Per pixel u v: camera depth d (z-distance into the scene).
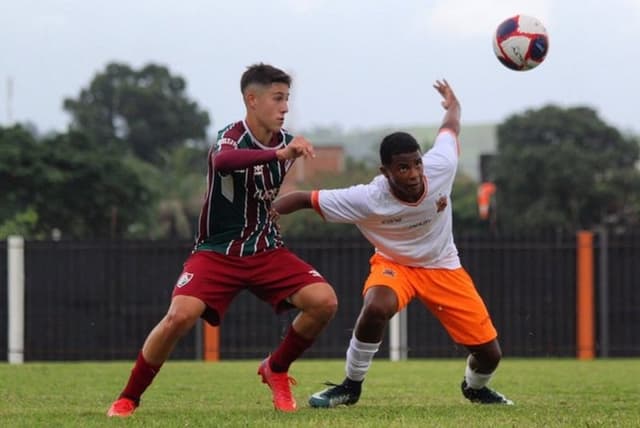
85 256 51.25
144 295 51.25
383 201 21.75
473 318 22.47
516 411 20.95
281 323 51.00
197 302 20.17
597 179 118.81
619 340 51.62
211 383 30.91
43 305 51.06
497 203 119.00
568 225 112.25
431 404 23.75
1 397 26.06
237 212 20.42
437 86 23.75
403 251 22.23
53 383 30.50
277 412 20.78
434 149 22.52
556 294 51.66
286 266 20.84
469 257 51.81
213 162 19.83
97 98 159.62
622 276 51.56
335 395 22.58
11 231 80.44
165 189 126.62
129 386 20.52
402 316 50.88
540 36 23.80
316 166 174.62
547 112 132.62
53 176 94.06
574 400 25.06
